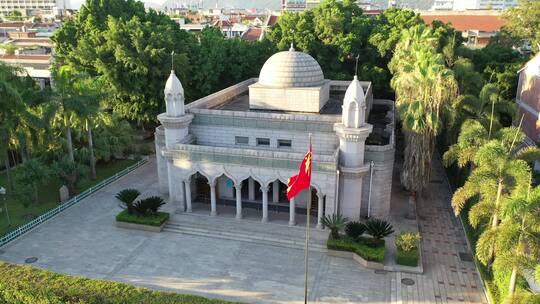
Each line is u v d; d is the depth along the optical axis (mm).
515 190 23812
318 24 60625
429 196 43469
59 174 41312
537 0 75562
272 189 38906
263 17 180750
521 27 77000
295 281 29219
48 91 41531
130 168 50281
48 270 29734
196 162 36438
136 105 56281
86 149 47312
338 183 34438
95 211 39812
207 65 55250
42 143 42594
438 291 28109
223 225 36094
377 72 58000
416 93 35562
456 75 47438
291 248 33312
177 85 37188
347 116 34062
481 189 26859
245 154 34812
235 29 127312
